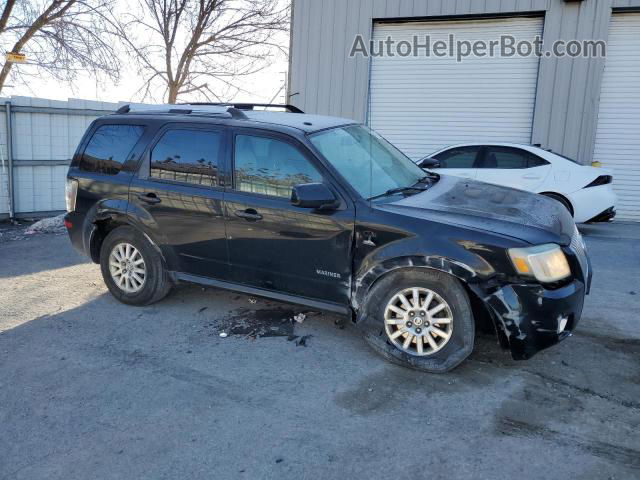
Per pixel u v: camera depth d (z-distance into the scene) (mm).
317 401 3551
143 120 5156
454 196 4379
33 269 6855
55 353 4305
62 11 13906
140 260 5129
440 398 3574
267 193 4422
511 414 3381
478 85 12430
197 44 16672
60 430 3271
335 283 4188
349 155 4516
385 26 12906
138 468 2918
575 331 4652
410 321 3947
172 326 4793
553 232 3814
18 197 10484
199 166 4750
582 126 11578
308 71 13453
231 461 2961
